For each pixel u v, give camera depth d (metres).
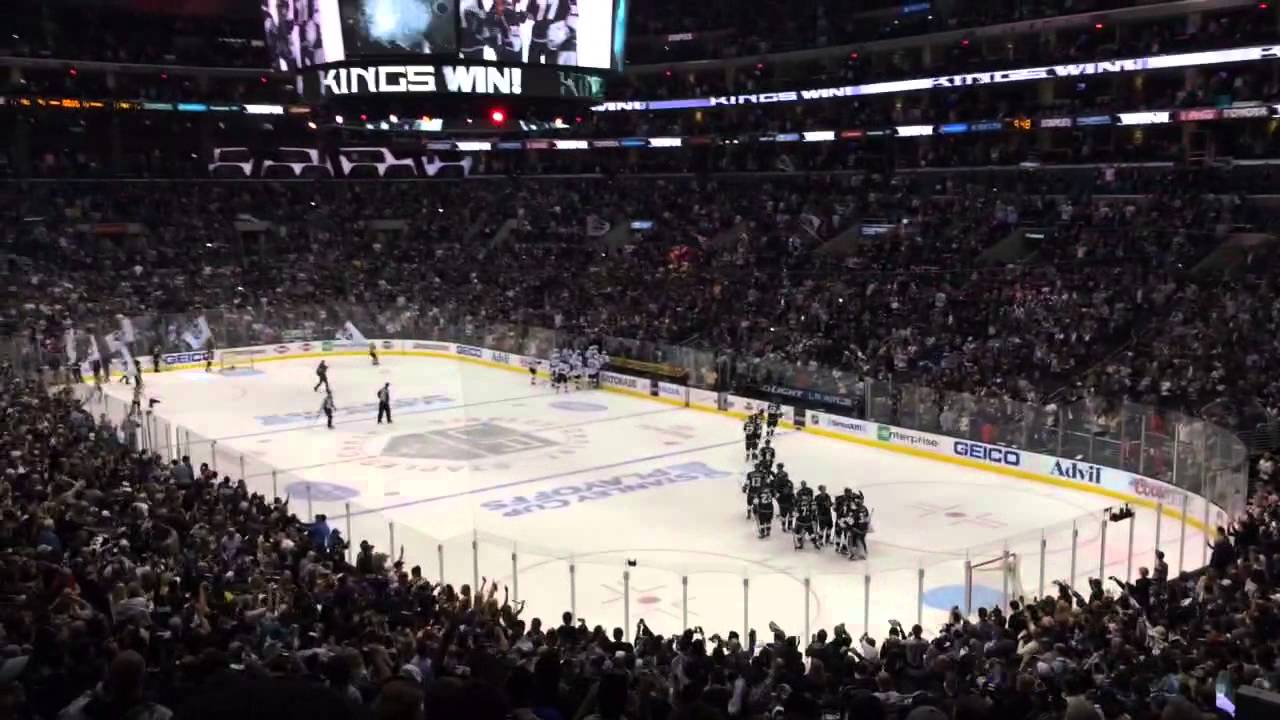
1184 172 45.44
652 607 22.25
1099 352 37.91
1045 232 47.50
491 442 38.06
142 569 14.24
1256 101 42.50
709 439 38.81
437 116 29.00
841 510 25.83
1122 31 49.88
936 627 21.02
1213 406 31.12
